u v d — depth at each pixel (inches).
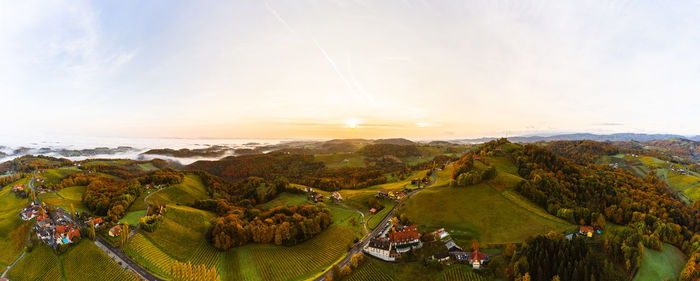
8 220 6333.7
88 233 5418.3
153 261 5044.3
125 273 4650.6
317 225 6343.5
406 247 5113.2
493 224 6013.8
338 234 6161.4
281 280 4746.6
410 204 7322.8
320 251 5570.9
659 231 5885.8
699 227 6712.6
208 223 6786.4
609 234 5511.8
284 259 5378.9
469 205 6756.9
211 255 5546.3
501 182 7593.5
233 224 6195.9
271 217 7145.7
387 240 5177.2
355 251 5408.5
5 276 5044.3
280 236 5930.1
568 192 7377.0
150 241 5610.2
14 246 5664.4
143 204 7864.2
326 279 4468.5
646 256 5123.0
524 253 4739.2
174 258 5275.6
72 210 6574.8
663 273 4832.7
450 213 6550.2
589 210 6195.9
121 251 5196.9
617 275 4448.8
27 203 7396.7
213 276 4554.6
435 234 5561.0
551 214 6441.9
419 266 4685.0
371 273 4623.5
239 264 5260.8
